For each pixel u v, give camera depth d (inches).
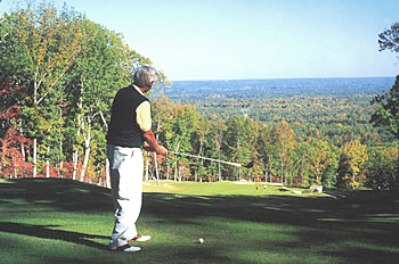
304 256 239.3
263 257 235.6
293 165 3314.5
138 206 236.8
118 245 236.2
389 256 241.3
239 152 3034.0
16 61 1494.8
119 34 1732.3
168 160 2471.7
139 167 232.5
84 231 284.4
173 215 359.9
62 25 1604.3
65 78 1599.4
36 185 676.1
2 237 262.2
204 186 1742.1
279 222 335.9
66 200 470.0
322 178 3319.4
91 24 1656.0
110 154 230.1
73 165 1692.9
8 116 1481.3
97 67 1589.6
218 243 262.5
